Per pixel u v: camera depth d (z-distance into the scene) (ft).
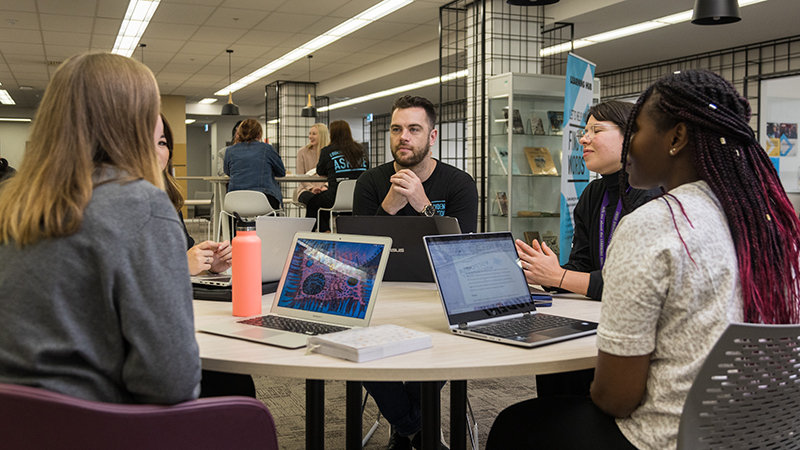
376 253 4.74
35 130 3.15
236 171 19.07
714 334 3.17
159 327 2.93
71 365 2.95
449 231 6.05
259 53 34.32
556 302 5.66
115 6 24.71
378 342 3.81
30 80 42.52
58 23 27.25
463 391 5.39
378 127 61.77
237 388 5.17
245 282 4.96
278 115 44.98
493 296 4.87
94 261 2.91
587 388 6.09
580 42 27.63
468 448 7.48
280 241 6.09
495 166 18.56
